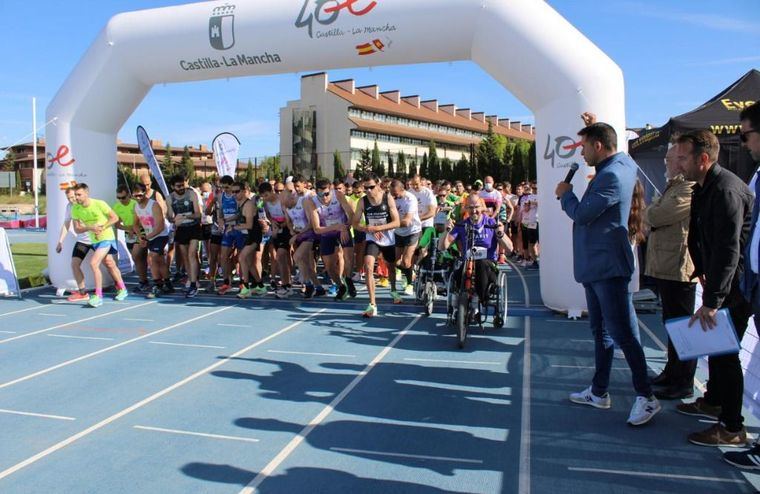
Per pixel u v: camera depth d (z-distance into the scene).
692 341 3.40
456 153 78.81
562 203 4.05
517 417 4.09
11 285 9.29
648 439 3.68
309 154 66.81
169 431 3.93
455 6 7.09
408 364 5.38
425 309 7.58
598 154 3.81
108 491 3.13
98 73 8.75
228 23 8.00
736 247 3.24
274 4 7.86
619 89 6.67
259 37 7.92
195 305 8.45
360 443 3.70
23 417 4.22
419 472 3.29
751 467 3.24
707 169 3.45
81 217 8.46
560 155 6.79
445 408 4.28
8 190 50.56
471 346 5.98
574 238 4.02
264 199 9.01
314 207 8.43
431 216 9.40
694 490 3.05
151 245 9.07
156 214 9.05
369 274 7.47
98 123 9.15
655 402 3.89
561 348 5.84
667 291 4.32
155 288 9.16
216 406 4.38
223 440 3.77
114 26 8.62
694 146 3.44
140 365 5.47
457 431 3.86
